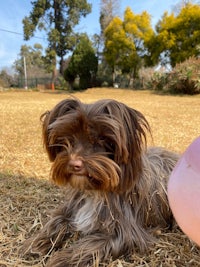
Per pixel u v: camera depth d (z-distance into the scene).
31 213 0.49
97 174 0.31
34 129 1.31
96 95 4.03
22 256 0.38
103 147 0.33
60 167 0.33
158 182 0.43
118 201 0.38
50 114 0.35
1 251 0.39
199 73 3.55
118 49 5.59
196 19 4.86
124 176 0.34
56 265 0.35
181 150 0.89
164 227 0.44
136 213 0.40
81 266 0.34
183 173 0.30
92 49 5.94
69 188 0.41
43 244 0.39
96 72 5.94
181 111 2.02
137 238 0.38
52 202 0.53
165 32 5.00
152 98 3.36
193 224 0.29
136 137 0.34
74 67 5.83
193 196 0.29
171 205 0.32
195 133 1.20
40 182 0.63
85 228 0.40
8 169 0.74
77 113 0.32
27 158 0.85
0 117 1.71
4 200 0.54
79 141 0.32
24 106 2.45
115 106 0.32
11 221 0.46
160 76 4.20
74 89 5.86
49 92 4.96
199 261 0.37
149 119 1.61
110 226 0.38
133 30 5.46
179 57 4.91
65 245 0.40
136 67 5.70
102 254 0.36
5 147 0.98
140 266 0.36
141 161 0.36
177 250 0.39
